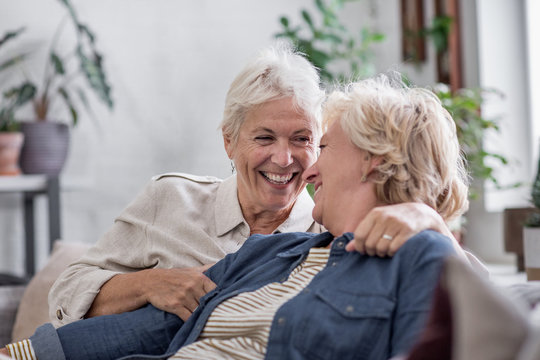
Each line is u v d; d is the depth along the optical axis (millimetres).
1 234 4121
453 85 3789
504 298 821
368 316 1188
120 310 1744
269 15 4613
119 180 4344
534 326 817
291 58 1889
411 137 1376
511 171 3609
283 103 1819
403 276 1207
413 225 1247
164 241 1904
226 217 1941
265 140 1846
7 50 4141
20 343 1547
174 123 4445
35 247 4137
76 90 4262
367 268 1264
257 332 1335
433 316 874
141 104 4395
